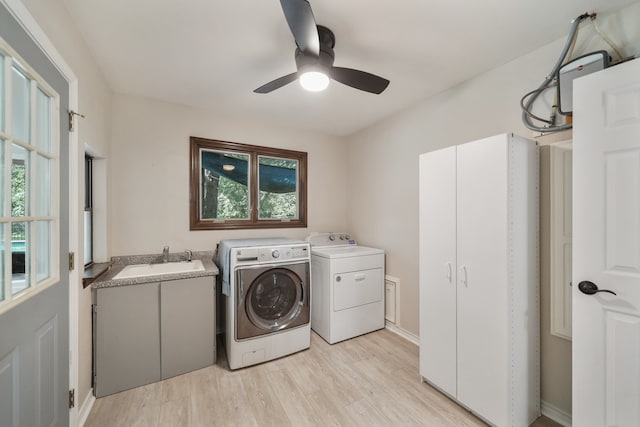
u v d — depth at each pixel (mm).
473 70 2018
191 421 1620
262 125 3125
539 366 1688
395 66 1961
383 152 3061
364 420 1637
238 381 2021
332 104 2641
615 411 1214
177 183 2641
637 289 1154
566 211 1601
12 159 944
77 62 1525
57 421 1287
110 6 1372
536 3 1361
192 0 1339
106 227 2191
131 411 1701
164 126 2574
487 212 1600
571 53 1573
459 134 2225
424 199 2006
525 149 1604
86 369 1688
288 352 2385
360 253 2781
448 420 1643
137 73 2057
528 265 1614
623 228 1193
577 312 1324
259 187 3145
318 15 1438
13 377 942
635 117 1159
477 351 1646
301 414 1685
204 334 2199
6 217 919
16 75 992
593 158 1273
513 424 1516
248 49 1763
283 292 2445
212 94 2426
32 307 1063
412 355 2400
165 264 2484
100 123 2008
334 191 3635
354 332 2738
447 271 1832
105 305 1850
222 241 2678
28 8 1015
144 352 1968
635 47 1355
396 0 1336
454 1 1343
